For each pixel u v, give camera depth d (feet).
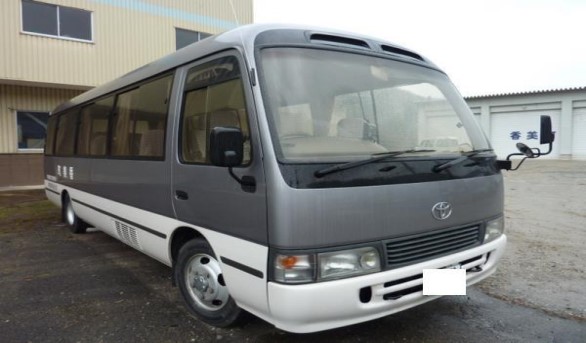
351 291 9.09
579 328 12.10
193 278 12.56
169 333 11.89
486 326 12.20
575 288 15.21
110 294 14.90
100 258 19.48
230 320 11.62
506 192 41.22
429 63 13.62
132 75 16.44
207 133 11.21
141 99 15.21
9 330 12.17
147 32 50.78
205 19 55.47
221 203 10.48
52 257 19.70
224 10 57.31
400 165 10.04
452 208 10.84
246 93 9.74
